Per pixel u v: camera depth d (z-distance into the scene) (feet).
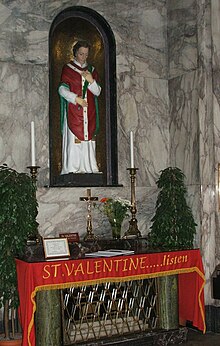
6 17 22.70
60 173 23.99
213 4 24.07
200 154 23.77
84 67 24.54
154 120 25.76
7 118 22.48
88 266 18.97
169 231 22.31
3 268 18.97
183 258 21.13
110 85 25.45
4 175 19.20
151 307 21.33
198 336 22.58
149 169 25.48
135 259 19.94
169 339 21.18
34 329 18.51
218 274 22.54
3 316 21.26
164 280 21.36
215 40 24.04
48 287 18.19
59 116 24.21
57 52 24.35
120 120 25.04
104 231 24.03
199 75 24.00
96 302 20.42
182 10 25.13
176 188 22.62
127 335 20.53
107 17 25.03
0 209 18.92
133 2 25.64
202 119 23.85
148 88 25.73
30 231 19.86
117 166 24.85
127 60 25.38
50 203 22.91
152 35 25.85
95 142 24.61
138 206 25.05
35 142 23.09
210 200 23.73
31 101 23.07
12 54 22.75
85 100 24.26
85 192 23.66
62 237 21.29
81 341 19.80
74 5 24.21
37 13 23.39
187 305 22.67
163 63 25.98
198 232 23.70
